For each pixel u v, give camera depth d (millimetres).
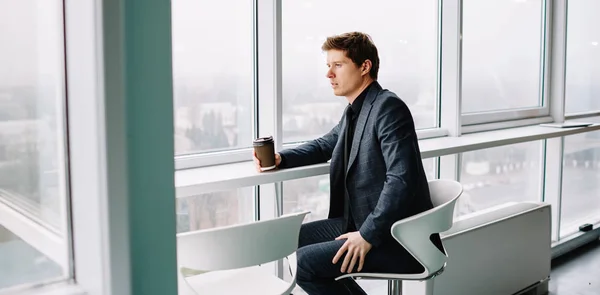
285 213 3074
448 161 3797
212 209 2799
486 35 3969
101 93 968
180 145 2658
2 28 1266
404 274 2322
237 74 2818
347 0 3186
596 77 4902
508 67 4160
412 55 3570
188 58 2648
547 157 4508
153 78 998
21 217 1238
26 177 1237
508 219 3482
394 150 2354
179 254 1779
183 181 2275
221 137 2797
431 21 3660
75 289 1080
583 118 4777
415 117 3627
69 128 1090
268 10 2750
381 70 3420
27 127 1238
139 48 981
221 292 2035
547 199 4531
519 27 4211
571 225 4797
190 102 2674
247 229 1809
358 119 2518
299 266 2344
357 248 2287
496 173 4141
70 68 1066
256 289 2070
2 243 1253
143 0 977
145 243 1017
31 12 1215
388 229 2303
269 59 2777
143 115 995
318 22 3064
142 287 1022
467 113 3891
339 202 2654
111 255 998
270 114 2805
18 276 1190
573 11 4598
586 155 4859
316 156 2680
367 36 2561
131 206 993
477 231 3291
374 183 2438
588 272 4152
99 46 964
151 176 1011
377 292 3557
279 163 2566
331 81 2596
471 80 3912
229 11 2758
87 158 1036
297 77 3010
